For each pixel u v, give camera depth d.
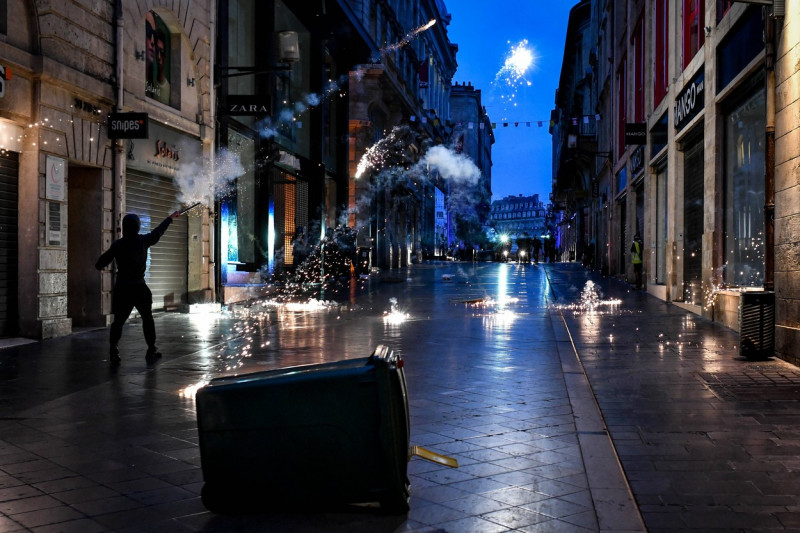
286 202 24.78
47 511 3.69
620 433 5.05
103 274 12.38
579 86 53.59
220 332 11.49
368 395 3.49
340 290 22.22
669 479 4.06
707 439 4.86
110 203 12.54
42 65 10.39
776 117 8.20
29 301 10.57
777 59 8.21
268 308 16.17
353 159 36.47
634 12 24.55
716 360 8.05
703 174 13.86
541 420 5.53
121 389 6.80
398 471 3.52
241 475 3.56
